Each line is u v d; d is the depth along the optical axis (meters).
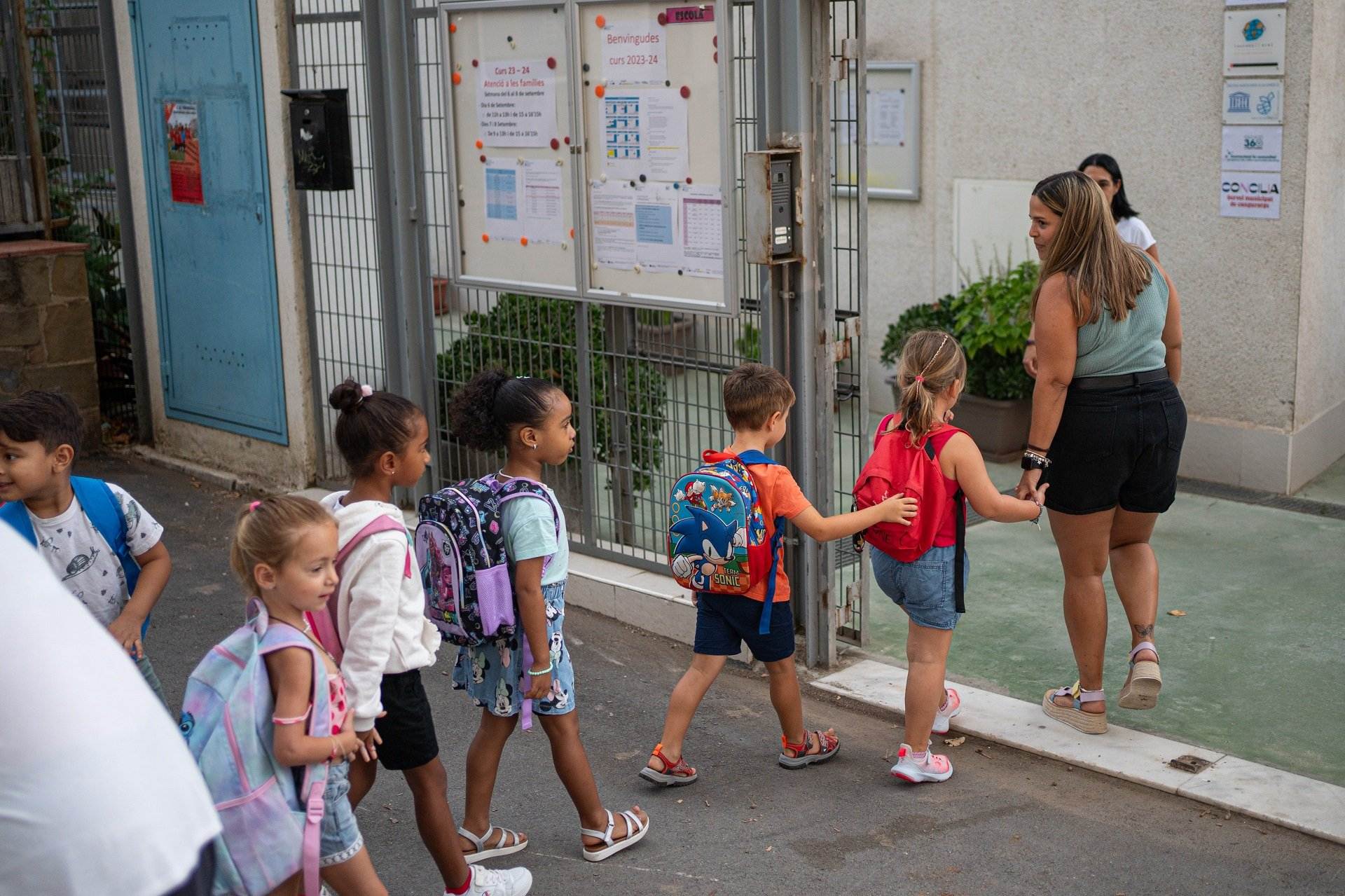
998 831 3.76
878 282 8.67
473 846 3.62
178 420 7.76
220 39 6.80
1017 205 7.85
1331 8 6.46
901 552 3.92
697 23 4.71
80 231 8.28
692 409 5.86
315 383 7.01
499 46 5.47
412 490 6.55
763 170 4.47
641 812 3.77
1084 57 7.31
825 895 3.46
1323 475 7.21
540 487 3.37
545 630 3.35
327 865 2.83
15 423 2.91
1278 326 6.80
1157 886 3.45
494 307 5.95
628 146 5.07
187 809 1.72
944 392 3.92
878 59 8.32
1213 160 6.86
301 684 2.58
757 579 3.89
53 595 1.77
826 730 4.37
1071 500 4.14
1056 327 4.00
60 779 1.63
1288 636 5.12
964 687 4.72
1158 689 4.18
